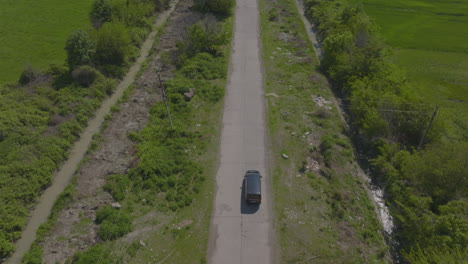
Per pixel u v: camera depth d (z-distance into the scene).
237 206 28.69
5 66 47.09
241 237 26.33
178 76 45.78
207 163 32.78
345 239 26.34
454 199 28.25
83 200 29.03
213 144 35.06
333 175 31.75
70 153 34.69
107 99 42.91
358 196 30.59
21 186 29.25
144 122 38.16
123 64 48.56
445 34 58.88
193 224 27.20
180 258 24.78
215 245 25.73
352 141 37.22
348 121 40.00
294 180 31.20
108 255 24.44
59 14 62.19
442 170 28.16
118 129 37.34
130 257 24.61
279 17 64.62
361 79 42.09
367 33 50.12
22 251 25.52
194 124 37.75
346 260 24.81
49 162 32.09
